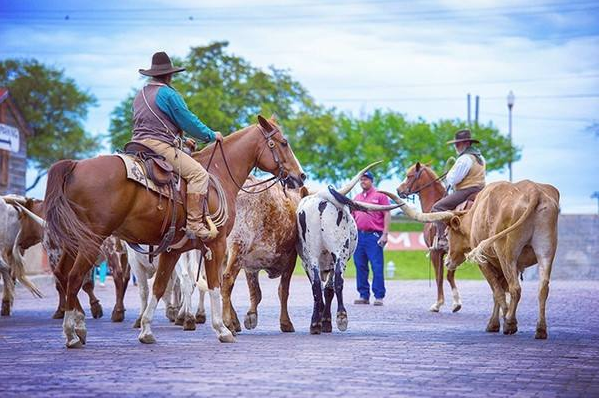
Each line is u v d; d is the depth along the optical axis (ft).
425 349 38.68
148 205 38.14
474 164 60.64
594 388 29.09
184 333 46.47
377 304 70.74
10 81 252.83
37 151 244.63
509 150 254.68
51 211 36.40
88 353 36.99
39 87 250.57
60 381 29.30
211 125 215.72
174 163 39.37
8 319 57.41
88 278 57.82
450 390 28.09
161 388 27.84
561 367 33.50
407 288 96.58
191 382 28.99
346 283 107.86
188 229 39.37
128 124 240.53
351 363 33.83
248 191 45.19
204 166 42.50
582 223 125.29
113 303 73.26
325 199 45.73
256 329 49.24
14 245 59.11
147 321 41.06
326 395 26.71
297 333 46.60
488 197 45.91
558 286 99.50
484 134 255.29
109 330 48.65
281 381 29.22
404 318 57.47
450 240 51.44
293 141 226.38
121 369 32.01
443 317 58.44
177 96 40.01
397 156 265.13
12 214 60.18
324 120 232.73
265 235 45.34
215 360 34.55
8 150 127.13
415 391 27.76
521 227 43.75
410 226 205.98
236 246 44.91
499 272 49.19
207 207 39.99
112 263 55.31
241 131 43.98
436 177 67.21
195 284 50.06
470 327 50.62
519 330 48.47
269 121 44.70
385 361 34.47
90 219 36.91
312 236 45.80
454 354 36.96
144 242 39.40
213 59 227.40
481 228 46.32
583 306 67.31
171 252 41.04
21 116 140.56
